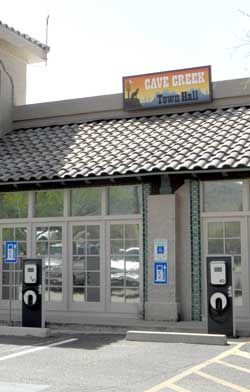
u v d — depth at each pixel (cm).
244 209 1363
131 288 1459
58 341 1195
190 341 1148
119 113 1736
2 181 1505
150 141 1527
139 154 1467
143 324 1354
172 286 1398
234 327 1185
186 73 1653
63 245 1534
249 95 1595
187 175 1405
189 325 1329
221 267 1191
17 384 816
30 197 1576
